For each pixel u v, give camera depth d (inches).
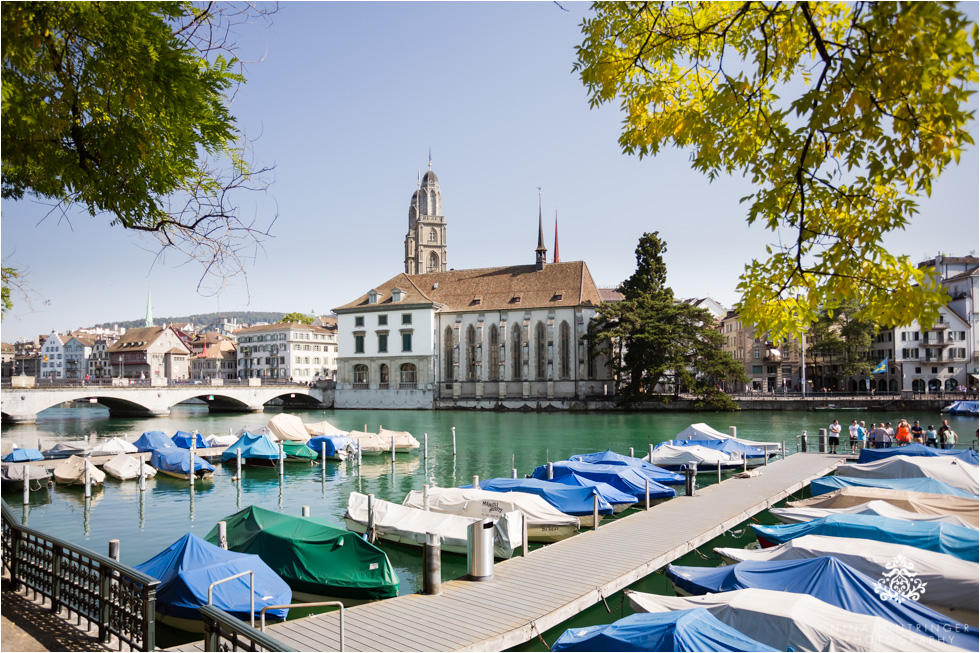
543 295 4094.5
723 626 405.4
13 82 268.2
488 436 2427.4
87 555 432.1
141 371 5772.6
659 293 3710.6
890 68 179.0
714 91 252.2
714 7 264.8
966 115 176.7
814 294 224.1
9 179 320.8
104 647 406.6
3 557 527.8
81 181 313.6
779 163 218.2
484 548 681.0
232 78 303.4
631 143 292.7
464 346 4158.5
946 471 1051.3
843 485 1024.9
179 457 1584.6
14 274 322.0
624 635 406.3
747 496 1131.9
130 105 290.4
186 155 321.1
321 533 716.0
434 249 5816.9
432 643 523.2
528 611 591.8
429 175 5890.8
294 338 6190.9
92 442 2079.2
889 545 587.5
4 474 1382.9
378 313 4281.5
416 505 980.6
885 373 3959.2
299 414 3750.0
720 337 3363.7
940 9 169.5
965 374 3708.2
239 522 787.4
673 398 3506.4
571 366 3922.2
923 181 191.5
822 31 221.6
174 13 281.9
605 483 1115.9
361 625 559.8
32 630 427.2
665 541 829.8
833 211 221.5
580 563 735.7
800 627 407.5
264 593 606.2
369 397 4256.9
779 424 2704.2
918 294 206.5
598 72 286.5
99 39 272.7
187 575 593.0
